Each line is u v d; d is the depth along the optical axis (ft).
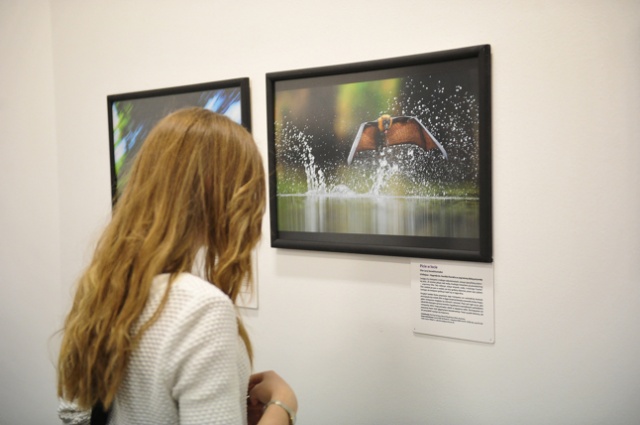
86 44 6.47
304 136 5.03
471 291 4.39
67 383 2.79
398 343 4.76
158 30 5.93
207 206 2.90
